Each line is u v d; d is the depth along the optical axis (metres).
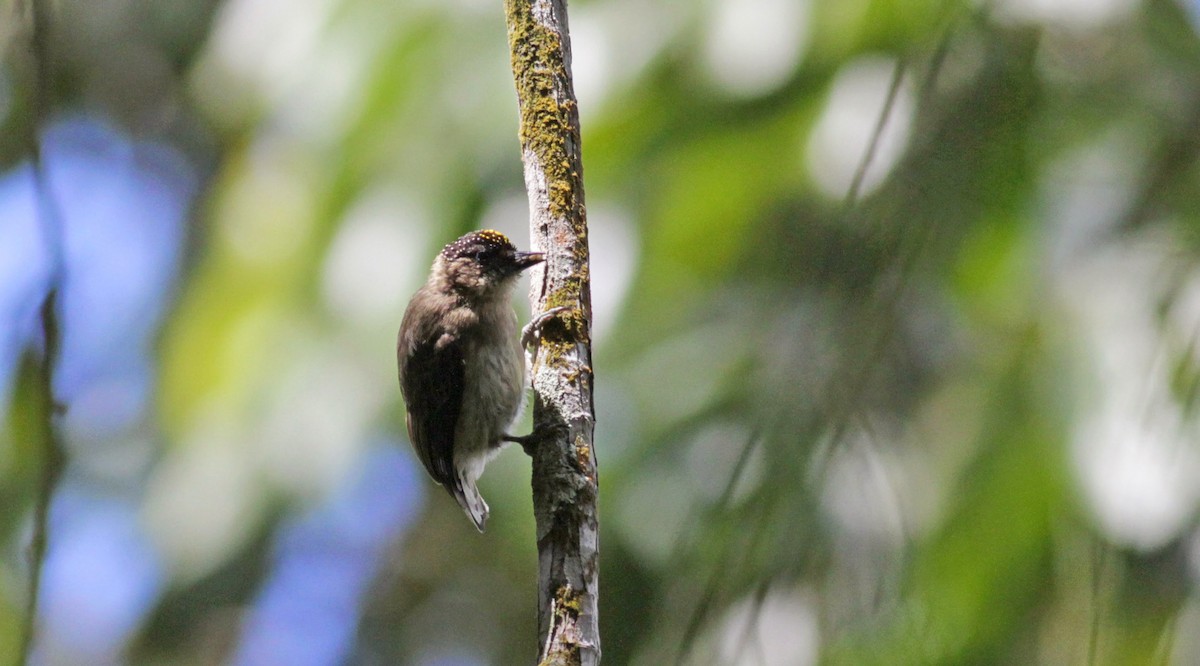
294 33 9.98
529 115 7.27
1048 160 7.10
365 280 9.42
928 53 5.28
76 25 18.92
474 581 18.27
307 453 10.15
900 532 6.27
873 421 6.05
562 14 7.43
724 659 4.71
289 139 9.88
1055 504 6.66
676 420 9.97
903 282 4.91
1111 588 6.31
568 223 7.15
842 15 7.80
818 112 7.81
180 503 10.69
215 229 10.28
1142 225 7.13
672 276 9.16
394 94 9.31
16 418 5.77
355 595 18.06
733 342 9.28
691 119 8.20
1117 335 6.84
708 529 4.80
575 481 6.62
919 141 5.17
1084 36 6.95
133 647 16.62
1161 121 7.20
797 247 7.39
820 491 4.68
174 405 10.74
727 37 8.12
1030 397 6.99
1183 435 6.15
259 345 10.09
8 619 7.29
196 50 18.80
